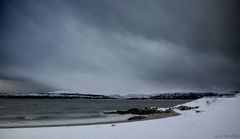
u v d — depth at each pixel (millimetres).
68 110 60875
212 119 22734
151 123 22703
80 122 27188
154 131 16156
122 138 13508
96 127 19875
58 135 15000
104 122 26000
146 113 42625
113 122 25703
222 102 50719
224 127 16688
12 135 15062
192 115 30234
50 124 24844
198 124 19141
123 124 22656
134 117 31625
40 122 27906
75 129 18422
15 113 47312
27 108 69688
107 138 13617
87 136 14453
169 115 35219
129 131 16531
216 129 15781
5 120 31203
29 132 16562
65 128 19297
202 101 64250
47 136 14641
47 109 64938
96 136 14414
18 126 22172
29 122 27969
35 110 59562
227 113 28344
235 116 24172
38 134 15562
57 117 36625
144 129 17531
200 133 14359
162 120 25828
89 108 74250
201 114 30172
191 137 13141
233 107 36938
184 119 24891
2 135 15125
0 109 62406
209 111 34625
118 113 45875
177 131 15625
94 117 36750
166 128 17609
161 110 47094
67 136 14523
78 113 47844
